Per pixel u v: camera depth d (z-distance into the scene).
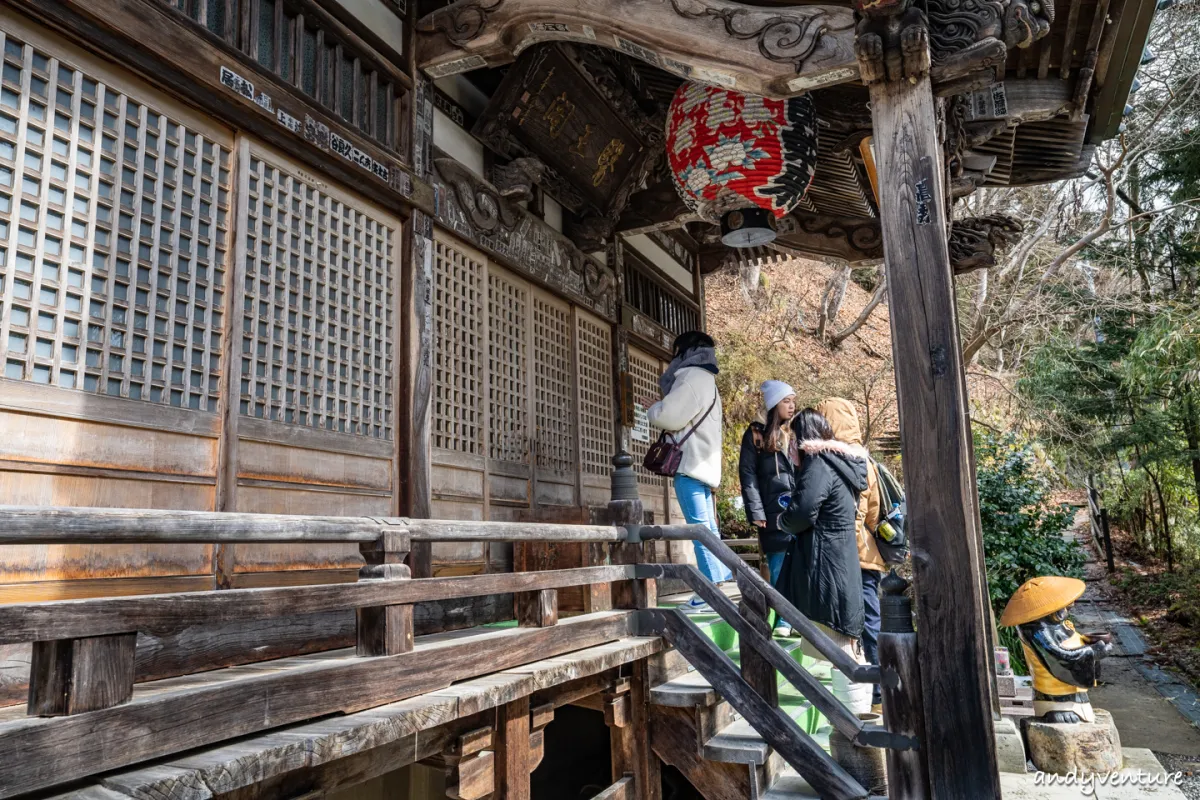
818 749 3.25
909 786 2.84
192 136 2.92
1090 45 4.49
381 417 3.78
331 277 3.55
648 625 3.67
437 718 2.24
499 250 4.88
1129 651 9.30
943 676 2.79
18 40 2.37
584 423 6.03
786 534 4.55
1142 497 14.20
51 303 2.40
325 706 2.01
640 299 7.32
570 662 2.96
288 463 3.21
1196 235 11.97
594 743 5.54
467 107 4.77
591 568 3.41
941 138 3.51
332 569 3.35
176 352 2.77
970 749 2.72
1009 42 3.11
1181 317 9.70
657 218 6.30
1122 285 14.41
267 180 3.23
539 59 4.39
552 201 5.74
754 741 3.47
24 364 2.31
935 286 2.99
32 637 1.39
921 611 2.85
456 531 2.59
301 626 3.05
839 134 5.52
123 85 2.67
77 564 2.40
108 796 1.43
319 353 3.45
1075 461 13.10
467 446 4.53
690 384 5.19
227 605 1.78
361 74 3.84
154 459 2.66
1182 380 9.75
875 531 4.24
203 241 2.91
